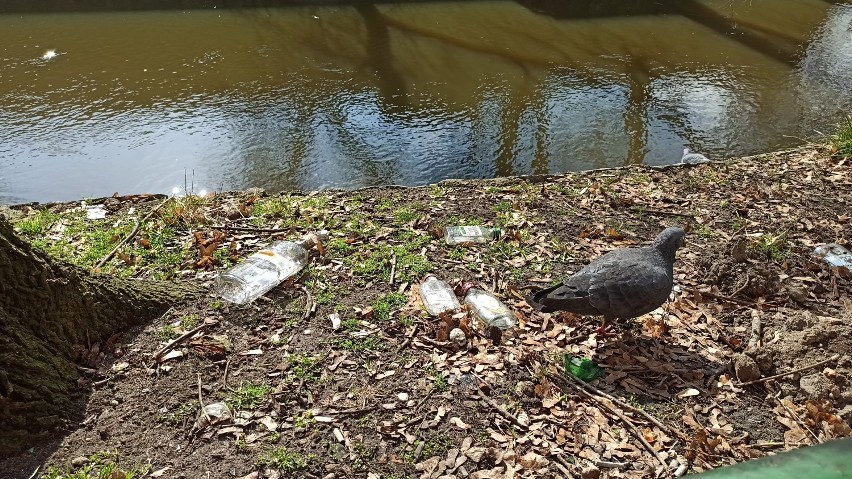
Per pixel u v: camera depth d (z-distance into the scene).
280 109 9.44
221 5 13.40
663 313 4.75
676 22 14.19
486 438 3.56
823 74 11.66
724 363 4.27
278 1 13.61
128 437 3.44
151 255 5.08
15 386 3.30
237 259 5.07
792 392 4.02
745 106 10.23
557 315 4.66
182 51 11.25
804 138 9.18
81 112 9.02
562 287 4.26
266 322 4.38
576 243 5.65
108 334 4.07
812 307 4.93
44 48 11.04
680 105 10.18
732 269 5.26
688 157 8.04
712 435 3.67
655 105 10.15
